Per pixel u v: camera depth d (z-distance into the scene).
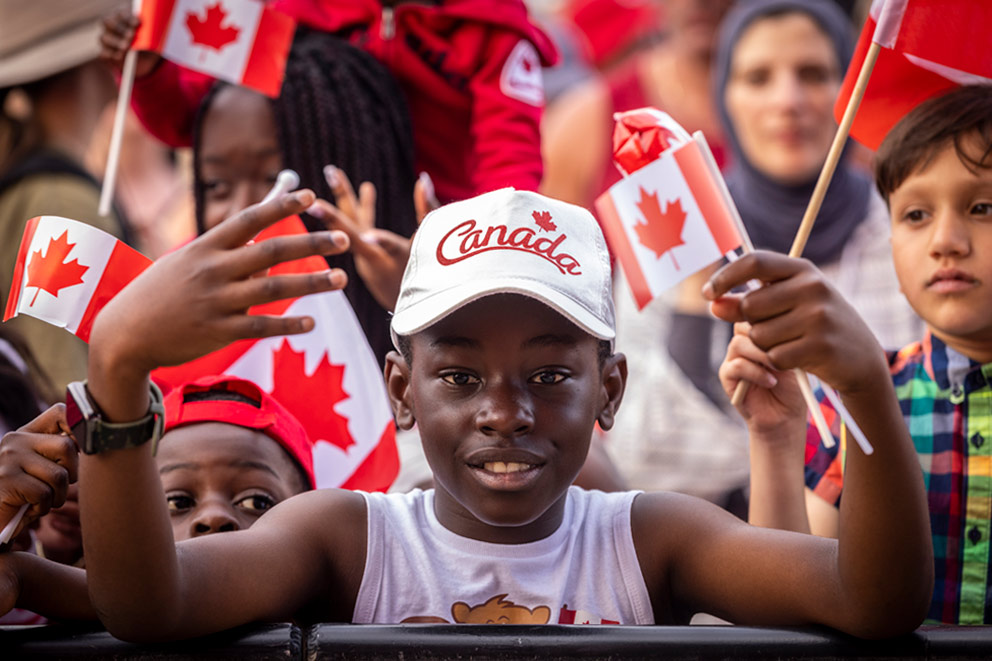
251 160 7.59
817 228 9.76
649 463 9.41
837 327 3.62
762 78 10.13
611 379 4.81
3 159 9.59
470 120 8.03
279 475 5.16
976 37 4.71
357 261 6.82
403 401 4.78
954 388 5.78
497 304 4.37
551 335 4.38
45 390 8.23
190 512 5.00
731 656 3.82
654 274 4.80
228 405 5.20
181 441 5.07
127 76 6.70
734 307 3.73
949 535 5.61
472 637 3.77
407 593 4.57
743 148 10.17
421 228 4.78
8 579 4.03
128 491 3.57
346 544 4.59
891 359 6.14
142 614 3.67
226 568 4.00
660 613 4.62
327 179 7.35
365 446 5.93
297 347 5.94
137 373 3.48
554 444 4.35
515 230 4.56
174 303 3.39
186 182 12.39
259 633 3.83
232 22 6.91
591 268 4.62
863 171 10.32
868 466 3.80
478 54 7.97
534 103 8.09
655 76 11.93
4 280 9.08
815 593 4.04
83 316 4.33
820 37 10.17
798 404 5.21
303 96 7.59
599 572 4.63
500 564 4.57
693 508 4.68
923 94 5.64
